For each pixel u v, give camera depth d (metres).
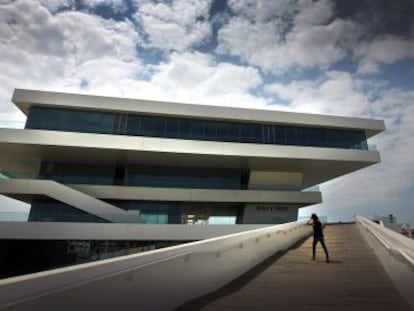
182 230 24.89
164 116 29.17
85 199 25.14
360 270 8.33
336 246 13.34
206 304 5.54
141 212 28.66
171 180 31.00
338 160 30.03
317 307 5.26
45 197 26.67
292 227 15.61
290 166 32.53
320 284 6.97
